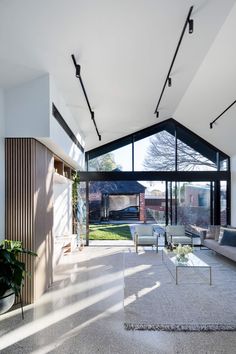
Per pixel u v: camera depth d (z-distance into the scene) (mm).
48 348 2623
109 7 2795
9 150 3875
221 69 4625
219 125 6824
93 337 2814
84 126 6793
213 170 8227
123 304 3637
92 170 8305
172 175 8180
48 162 4645
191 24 3102
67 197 7129
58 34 3059
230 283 4500
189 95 6023
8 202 3846
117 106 5895
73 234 7602
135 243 7195
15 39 2953
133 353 2527
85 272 5148
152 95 5691
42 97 3867
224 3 3082
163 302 3691
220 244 6137
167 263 5809
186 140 8289
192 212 8234
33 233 3824
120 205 8328
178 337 2807
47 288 4297
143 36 3445
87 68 3986
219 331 2922
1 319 3234
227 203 8172
